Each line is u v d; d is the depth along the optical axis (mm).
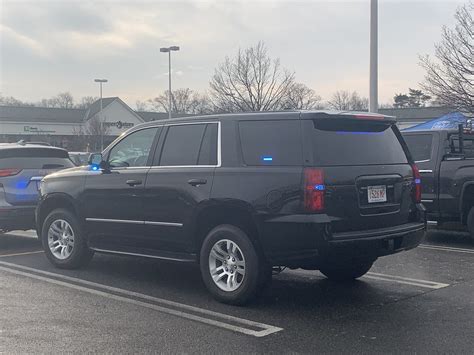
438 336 4785
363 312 5523
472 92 16391
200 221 6004
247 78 33438
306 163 5266
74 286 6633
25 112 64875
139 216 6508
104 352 4453
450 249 9016
